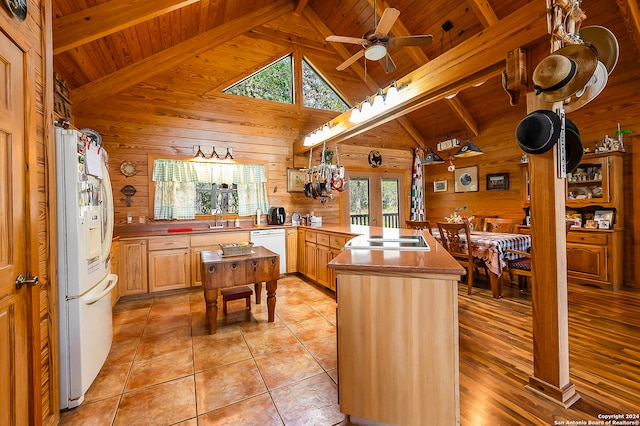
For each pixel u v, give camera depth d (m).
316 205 5.54
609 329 2.59
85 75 3.43
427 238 2.76
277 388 1.87
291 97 5.36
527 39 1.75
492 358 2.17
